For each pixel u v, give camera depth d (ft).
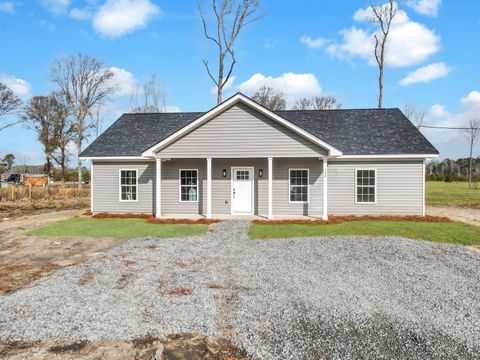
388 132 55.62
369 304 18.29
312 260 27.09
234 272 23.94
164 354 13.58
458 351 13.96
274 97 157.07
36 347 14.05
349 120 60.18
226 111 48.14
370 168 51.96
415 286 21.16
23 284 21.91
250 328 15.70
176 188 54.60
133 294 19.66
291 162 52.42
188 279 22.39
